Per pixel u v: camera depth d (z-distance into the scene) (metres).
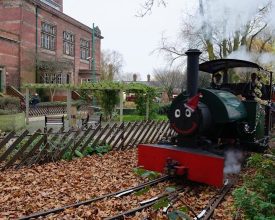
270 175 6.26
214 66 9.11
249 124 8.30
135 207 5.46
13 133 7.89
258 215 4.55
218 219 5.04
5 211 5.24
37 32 29.69
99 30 42.50
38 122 19.45
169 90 36.09
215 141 7.76
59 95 30.25
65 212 5.16
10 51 26.33
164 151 6.96
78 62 37.41
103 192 6.21
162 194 6.00
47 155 8.48
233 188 6.69
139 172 3.82
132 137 10.84
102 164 8.49
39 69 29.45
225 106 7.05
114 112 20.61
